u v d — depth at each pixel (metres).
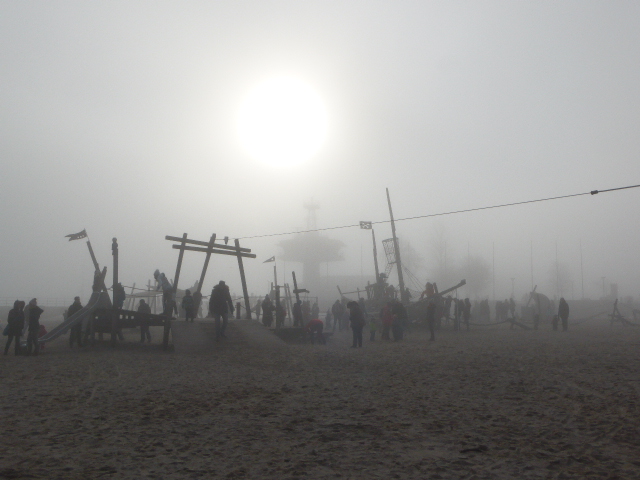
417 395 11.53
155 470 6.45
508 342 26.22
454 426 8.66
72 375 14.88
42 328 25.66
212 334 24.00
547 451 7.18
